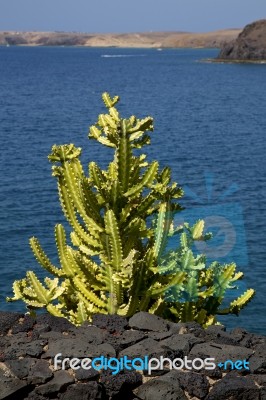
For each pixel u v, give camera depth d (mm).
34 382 4660
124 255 7148
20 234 29969
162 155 55844
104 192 7078
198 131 73688
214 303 7262
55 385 4625
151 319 5473
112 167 7320
